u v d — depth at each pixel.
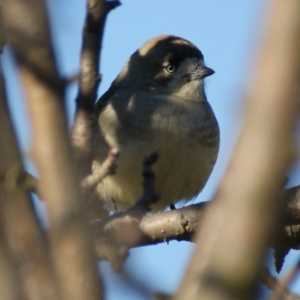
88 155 5.98
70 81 4.40
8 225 3.52
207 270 3.21
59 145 3.84
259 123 3.13
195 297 3.19
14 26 3.95
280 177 3.15
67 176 3.80
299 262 3.80
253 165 3.16
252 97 3.14
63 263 3.54
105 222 6.56
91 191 5.79
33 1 3.94
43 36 3.94
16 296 3.38
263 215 3.16
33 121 3.88
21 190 3.58
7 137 3.66
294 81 3.06
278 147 3.12
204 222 3.37
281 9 3.04
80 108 6.01
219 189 3.29
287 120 3.10
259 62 3.11
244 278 3.15
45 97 3.88
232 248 3.17
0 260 3.43
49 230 3.71
